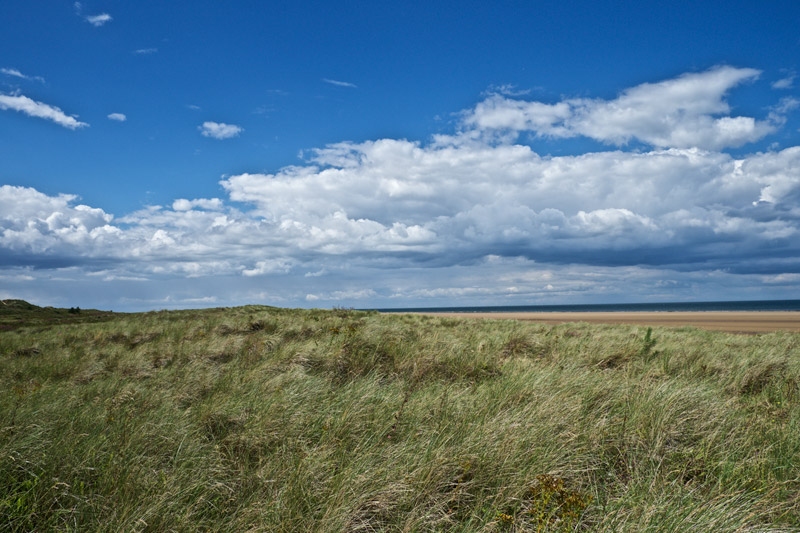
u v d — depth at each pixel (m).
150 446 4.64
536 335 13.98
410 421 5.36
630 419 5.38
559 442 4.70
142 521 3.26
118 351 12.71
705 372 9.12
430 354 9.39
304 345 10.35
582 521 3.59
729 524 3.36
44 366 11.05
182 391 7.20
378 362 9.28
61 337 18.23
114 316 42.50
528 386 6.68
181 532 3.35
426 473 4.03
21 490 3.77
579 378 7.14
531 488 3.83
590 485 4.15
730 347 13.50
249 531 3.35
